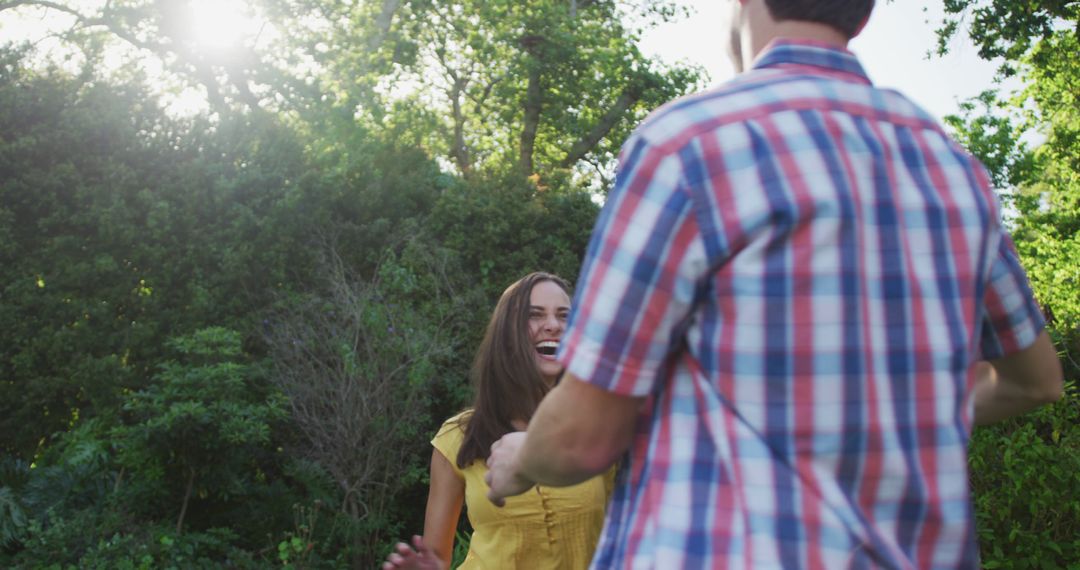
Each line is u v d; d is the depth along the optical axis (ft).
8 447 29.71
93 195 31.53
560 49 59.88
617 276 3.99
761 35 4.52
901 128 4.25
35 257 31.07
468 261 37.14
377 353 29.63
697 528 3.91
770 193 3.87
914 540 3.94
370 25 53.93
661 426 4.13
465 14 61.36
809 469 3.83
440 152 64.18
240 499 28.12
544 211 39.40
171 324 31.19
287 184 34.04
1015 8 37.63
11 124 31.37
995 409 5.24
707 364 3.98
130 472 28.04
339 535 27.91
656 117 4.17
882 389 3.90
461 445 9.57
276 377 29.48
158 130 33.27
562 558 9.23
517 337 9.64
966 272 4.19
